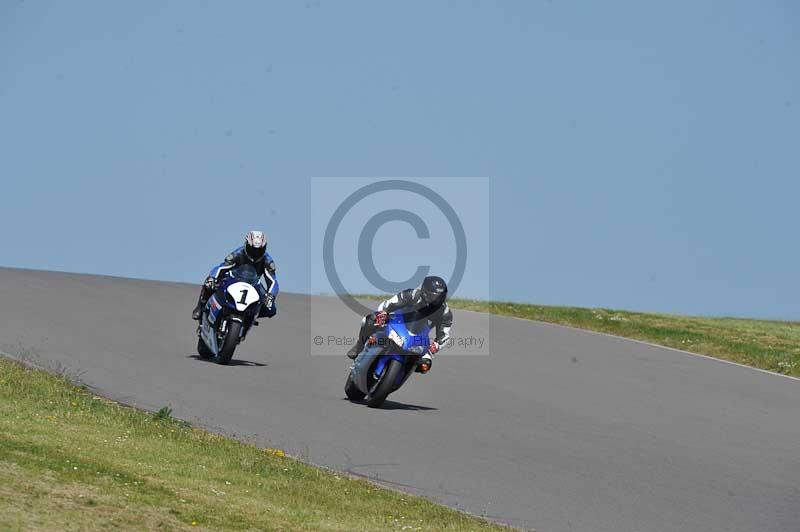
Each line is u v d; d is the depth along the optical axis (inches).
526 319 3966.5
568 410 2316.7
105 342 2623.0
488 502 1528.1
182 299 3649.1
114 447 1460.4
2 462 1238.3
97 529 1064.8
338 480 1523.1
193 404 1980.8
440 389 2470.5
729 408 2484.0
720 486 1742.1
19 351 2337.6
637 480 1733.5
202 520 1171.3
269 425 1873.8
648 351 3329.2
